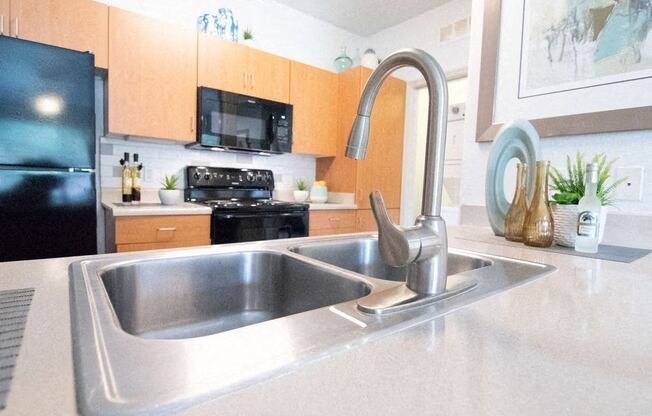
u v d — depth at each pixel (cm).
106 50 199
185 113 227
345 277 66
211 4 269
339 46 342
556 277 68
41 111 160
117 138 231
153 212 197
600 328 42
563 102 119
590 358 34
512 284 61
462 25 280
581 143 117
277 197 311
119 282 68
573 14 116
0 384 26
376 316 44
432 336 39
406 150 326
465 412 25
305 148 288
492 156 118
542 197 101
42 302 46
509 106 132
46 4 182
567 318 45
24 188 157
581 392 28
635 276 69
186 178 258
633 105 105
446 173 312
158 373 28
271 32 300
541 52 123
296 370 30
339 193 309
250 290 87
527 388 29
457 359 33
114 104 203
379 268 112
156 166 249
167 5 251
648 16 102
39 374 28
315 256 98
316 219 271
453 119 308
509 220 110
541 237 99
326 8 307
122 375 28
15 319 40
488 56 136
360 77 288
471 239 114
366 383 29
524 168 108
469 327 42
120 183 236
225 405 25
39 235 161
